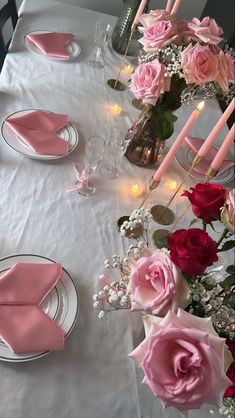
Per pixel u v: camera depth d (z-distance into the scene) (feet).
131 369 3.75
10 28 9.75
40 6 7.61
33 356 3.56
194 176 5.52
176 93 4.69
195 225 4.98
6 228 4.38
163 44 4.52
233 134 3.89
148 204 5.06
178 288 3.05
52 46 6.63
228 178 5.62
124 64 7.04
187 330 2.77
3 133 5.16
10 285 3.83
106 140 5.63
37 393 3.48
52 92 6.06
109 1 9.22
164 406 2.84
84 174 4.96
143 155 5.34
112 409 3.54
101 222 4.70
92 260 4.36
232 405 3.22
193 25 4.60
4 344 3.59
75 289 4.02
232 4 10.44
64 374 3.61
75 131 5.48
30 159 5.06
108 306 4.02
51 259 4.24
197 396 2.77
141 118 5.20
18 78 6.09
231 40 9.52
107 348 3.82
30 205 4.64
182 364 2.80
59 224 4.56
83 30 7.44
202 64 4.41
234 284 3.22
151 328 2.86
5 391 3.45
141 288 3.14
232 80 4.58
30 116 5.32
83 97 6.16
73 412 3.46
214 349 2.79
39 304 3.85
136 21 5.96
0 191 4.66
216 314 3.14
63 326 3.78
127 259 3.55
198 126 6.35
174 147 4.23
